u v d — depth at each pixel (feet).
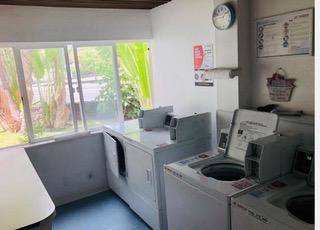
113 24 12.17
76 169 12.04
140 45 13.60
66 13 11.11
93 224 10.02
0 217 5.11
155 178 8.51
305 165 6.09
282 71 7.83
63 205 11.66
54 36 10.99
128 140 9.80
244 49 8.40
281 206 5.19
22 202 5.71
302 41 7.18
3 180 7.00
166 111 11.44
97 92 12.71
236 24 8.16
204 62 10.22
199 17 10.09
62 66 11.76
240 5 8.11
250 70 8.69
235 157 7.48
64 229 9.78
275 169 6.13
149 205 9.18
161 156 8.49
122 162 10.80
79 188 12.22
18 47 10.78
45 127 11.71
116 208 11.07
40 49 11.23
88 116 12.61
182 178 6.70
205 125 9.62
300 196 5.56
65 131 12.17
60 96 11.87
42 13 10.66
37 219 4.99
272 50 7.97
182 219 6.99
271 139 6.19
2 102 10.82
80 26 11.46
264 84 8.40
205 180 6.23
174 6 11.27
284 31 7.57
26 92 11.12
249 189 5.69
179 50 11.44
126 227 9.69
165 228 8.89
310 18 6.91
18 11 10.22
